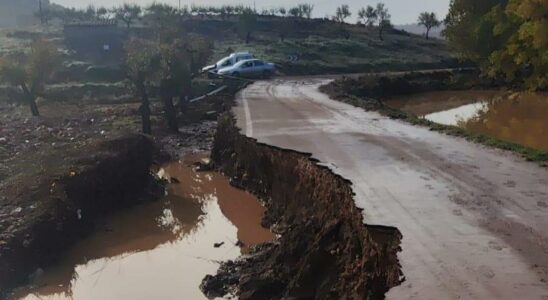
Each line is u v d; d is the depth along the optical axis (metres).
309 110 27.38
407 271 8.99
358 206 12.16
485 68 39.28
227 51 57.00
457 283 8.55
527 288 8.34
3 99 38.97
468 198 12.56
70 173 19.25
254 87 38.50
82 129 29.23
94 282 14.75
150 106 35.25
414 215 11.54
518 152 16.94
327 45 62.91
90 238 17.77
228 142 24.50
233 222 18.92
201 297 13.62
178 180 23.78
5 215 16.33
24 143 25.92
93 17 77.94
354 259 11.25
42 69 34.22
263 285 12.84
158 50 30.67
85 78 44.84
